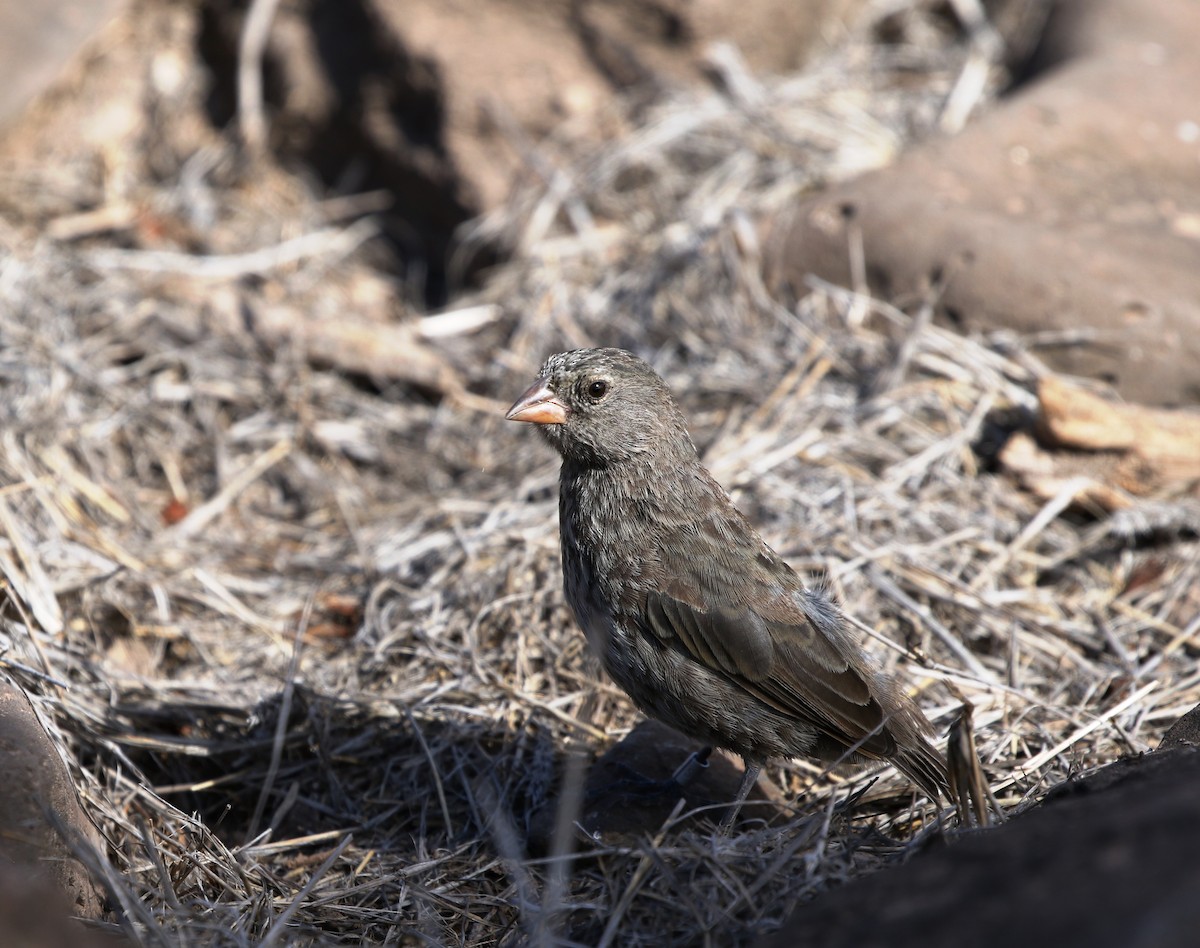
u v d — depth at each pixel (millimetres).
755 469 10656
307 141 15789
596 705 8938
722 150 14578
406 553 10586
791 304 12500
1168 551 10211
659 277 13219
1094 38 14695
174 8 16156
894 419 11117
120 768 8398
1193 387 11070
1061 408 10695
